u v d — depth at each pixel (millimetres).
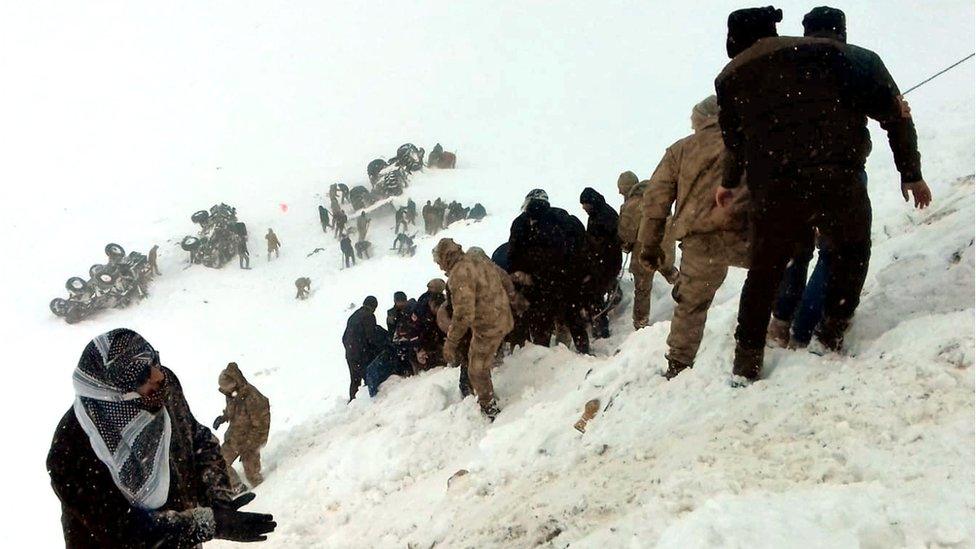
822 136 3705
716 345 4719
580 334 8328
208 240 32719
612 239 8477
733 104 3910
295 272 30672
